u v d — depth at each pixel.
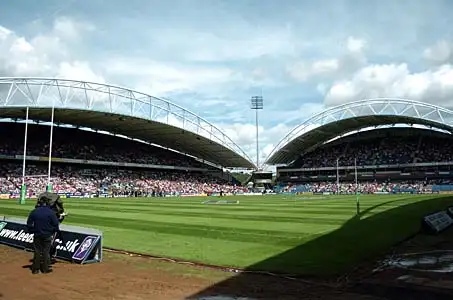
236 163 119.88
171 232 20.17
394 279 10.21
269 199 64.88
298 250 14.62
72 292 9.00
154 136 101.31
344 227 21.75
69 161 85.12
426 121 95.19
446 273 10.84
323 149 125.06
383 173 107.25
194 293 8.91
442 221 21.45
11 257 13.11
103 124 89.81
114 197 76.56
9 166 80.50
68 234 13.02
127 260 12.82
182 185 100.88
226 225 23.27
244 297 8.60
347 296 8.68
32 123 86.12
